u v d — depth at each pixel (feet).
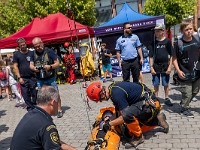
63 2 44.93
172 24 48.21
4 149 13.89
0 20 50.93
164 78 17.01
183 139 12.15
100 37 37.63
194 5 49.24
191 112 15.51
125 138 12.32
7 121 19.69
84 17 49.73
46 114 7.04
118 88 10.78
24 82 18.08
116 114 11.57
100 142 9.77
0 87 31.24
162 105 17.57
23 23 47.34
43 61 16.88
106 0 65.26
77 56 42.04
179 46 13.64
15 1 50.55
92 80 35.32
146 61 34.94
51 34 30.27
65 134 14.83
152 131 13.46
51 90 7.20
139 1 63.10
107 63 32.50
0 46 30.53
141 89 11.33
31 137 6.60
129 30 19.99
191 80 13.85
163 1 46.55
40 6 44.75
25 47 17.78
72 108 20.39
